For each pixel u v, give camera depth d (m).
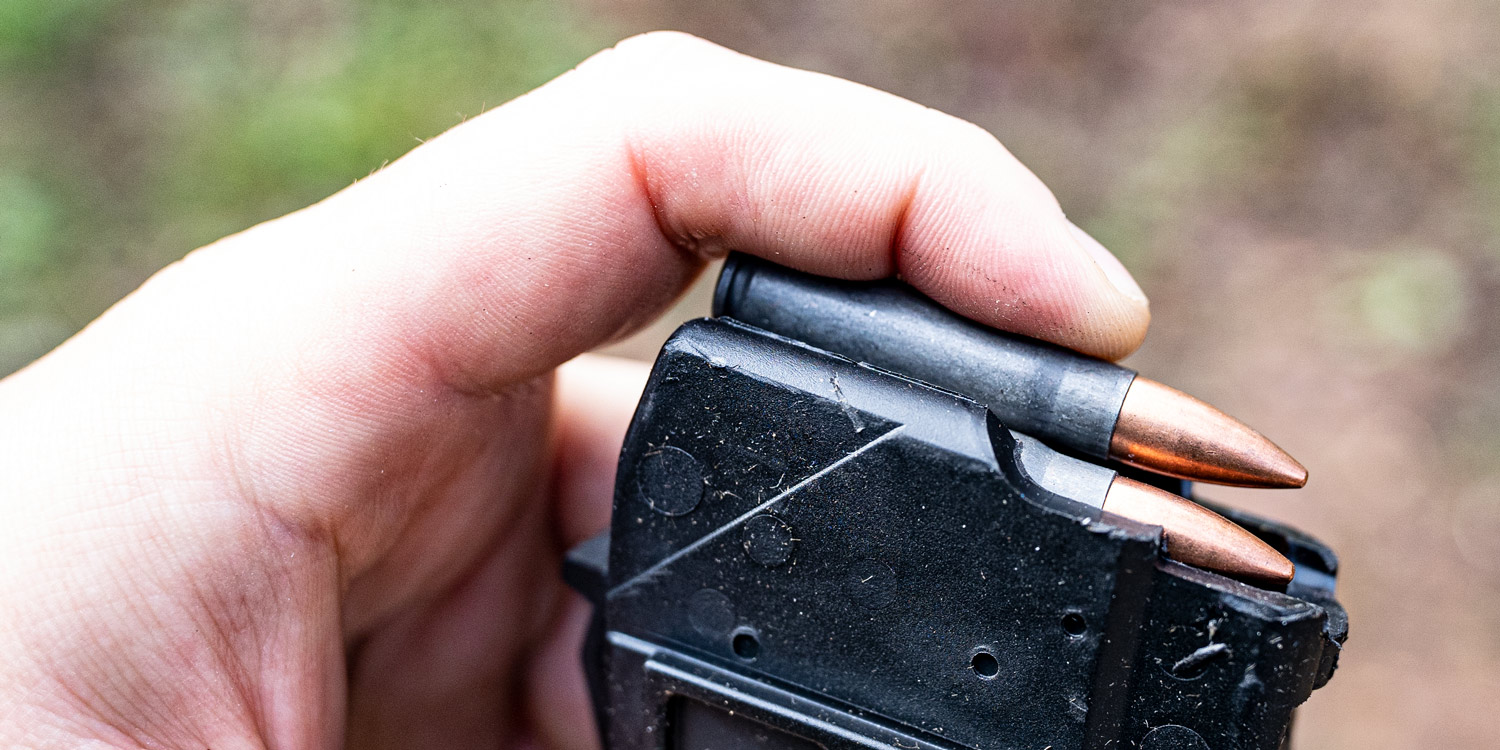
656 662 0.22
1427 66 0.51
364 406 0.22
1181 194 0.50
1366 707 0.38
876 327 0.22
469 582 0.25
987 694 0.21
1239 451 0.21
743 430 0.21
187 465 0.21
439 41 0.52
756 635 0.21
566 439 0.27
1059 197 0.50
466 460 0.23
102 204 0.48
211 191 0.48
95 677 0.21
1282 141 0.51
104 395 0.21
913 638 0.21
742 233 0.22
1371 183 0.49
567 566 0.23
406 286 0.22
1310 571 0.22
